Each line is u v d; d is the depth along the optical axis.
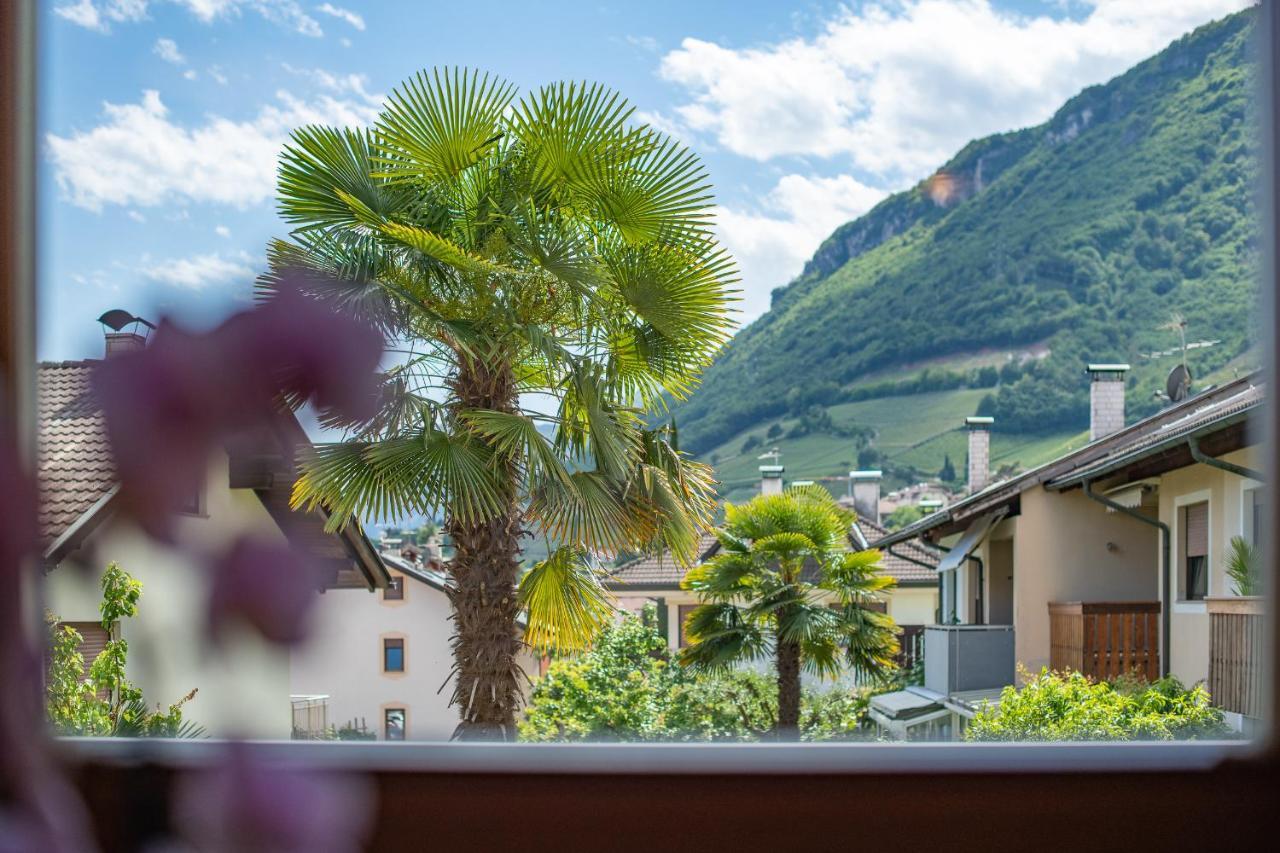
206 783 0.46
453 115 9.27
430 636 26.00
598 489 8.84
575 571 9.03
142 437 0.42
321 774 0.48
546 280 9.49
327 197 9.28
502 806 1.29
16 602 0.42
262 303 0.44
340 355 0.44
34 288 1.24
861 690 17.34
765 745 1.34
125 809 1.19
